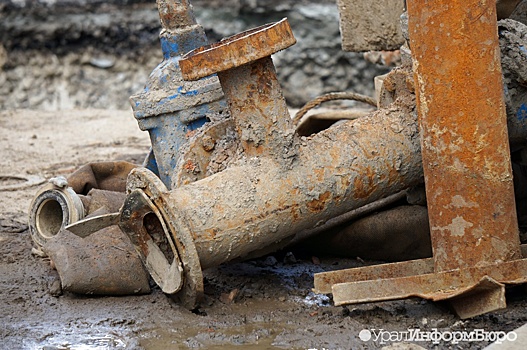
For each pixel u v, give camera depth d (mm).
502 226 8914
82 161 17812
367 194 9812
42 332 9164
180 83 11461
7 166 17516
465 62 8742
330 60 33094
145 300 9875
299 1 33250
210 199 9203
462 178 8883
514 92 10391
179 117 11461
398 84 10320
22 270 11016
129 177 9445
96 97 34844
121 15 34844
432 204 9148
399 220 10719
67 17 34781
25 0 34812
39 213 11406
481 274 8766
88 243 10133
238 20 34094
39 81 34906
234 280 10367
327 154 9625
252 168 9445
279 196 9344
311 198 9461
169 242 9141
